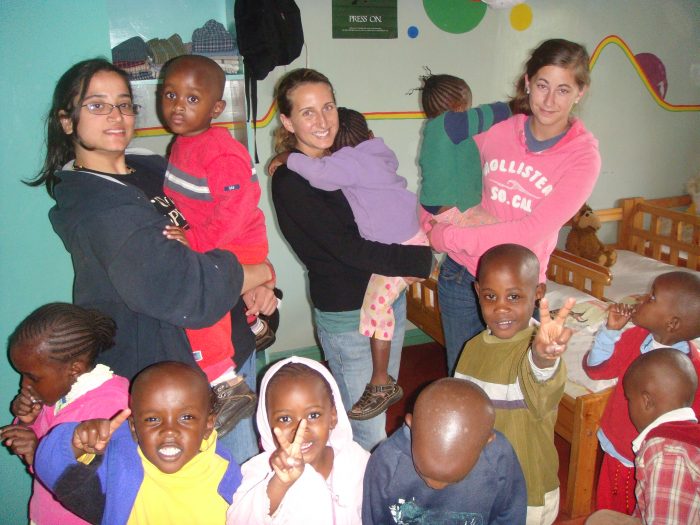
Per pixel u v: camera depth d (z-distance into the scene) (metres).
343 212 1.59
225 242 1.38
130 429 1.16
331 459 1.20
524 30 3.34
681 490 1.22
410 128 3.30
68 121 1.15
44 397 1.19
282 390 1.10
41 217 1.40
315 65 3.03
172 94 1.42
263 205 3.14
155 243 1.08
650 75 3.69
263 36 2.10
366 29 3.05
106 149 1.17
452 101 1.97
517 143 1.63
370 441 1.81
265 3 2.10
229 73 2.14
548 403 1.24
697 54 3.75
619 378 1.56
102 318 1.18
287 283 3.31
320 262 1.64
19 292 1.43
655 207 3.67
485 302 1.34
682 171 3.99
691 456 1.23
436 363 3.44
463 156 1.70
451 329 1.88
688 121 3.88
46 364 1.14
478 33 3.26
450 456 0.99
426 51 3.20
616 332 1.54
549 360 1.19
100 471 1.12
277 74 2.96
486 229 1.58
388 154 1.69
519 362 1.30
